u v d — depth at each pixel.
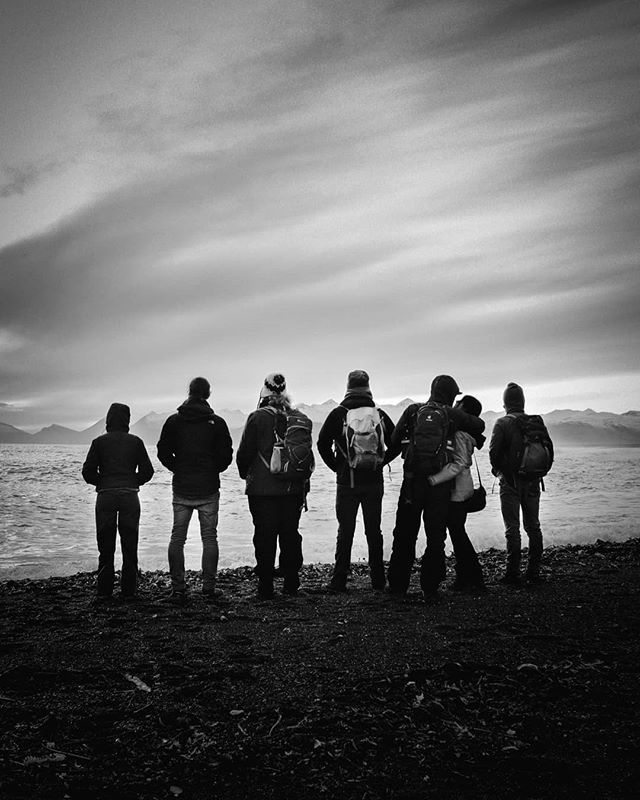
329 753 3.47
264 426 7.37
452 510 7.56
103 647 5.34
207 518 7.48
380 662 4.97
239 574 9.85
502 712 4.03
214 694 4.27
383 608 6.74
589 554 10.70
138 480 7.67
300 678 4.61
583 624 6.10
